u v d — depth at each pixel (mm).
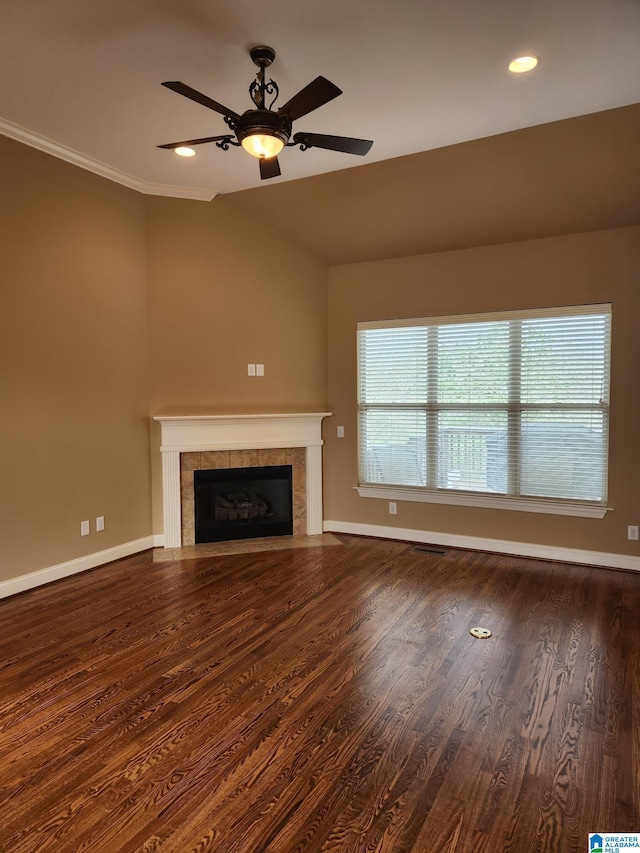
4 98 3104
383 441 5105
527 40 2537
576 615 3314
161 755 2064
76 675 2646
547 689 2504
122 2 2287
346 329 5184
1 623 3232
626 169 3506
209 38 2537
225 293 4816
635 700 2412
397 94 3010
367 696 2455
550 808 1791
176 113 3287
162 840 1668
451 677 2609
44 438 3828
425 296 4789
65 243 3922
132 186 4422
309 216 4680
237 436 4875
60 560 3967
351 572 4133
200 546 4836
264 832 1697
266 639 3014
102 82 2930
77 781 1928
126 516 4527
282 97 3076
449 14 2357
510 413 4508
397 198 4219
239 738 2164
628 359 4023
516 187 3852
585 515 4238
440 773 1960
